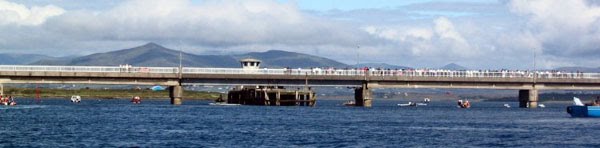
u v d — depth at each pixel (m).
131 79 183.25
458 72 194.62
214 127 110.88
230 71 187.00
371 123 126.31
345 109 187.88
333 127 113.94
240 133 100.44
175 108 180.75
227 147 83.12
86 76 179.12
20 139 88.56
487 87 197.12
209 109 176.88
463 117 154.38
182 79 188.00
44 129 103.00
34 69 177.12
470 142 92.44
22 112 149.12
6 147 80.25
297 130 106.81
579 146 88.81
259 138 93.62
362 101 197.38
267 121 127.31
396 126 119.12
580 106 152.25
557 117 154.38
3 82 177.00
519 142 92.81
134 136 94.06
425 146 87.25
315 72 190.38
